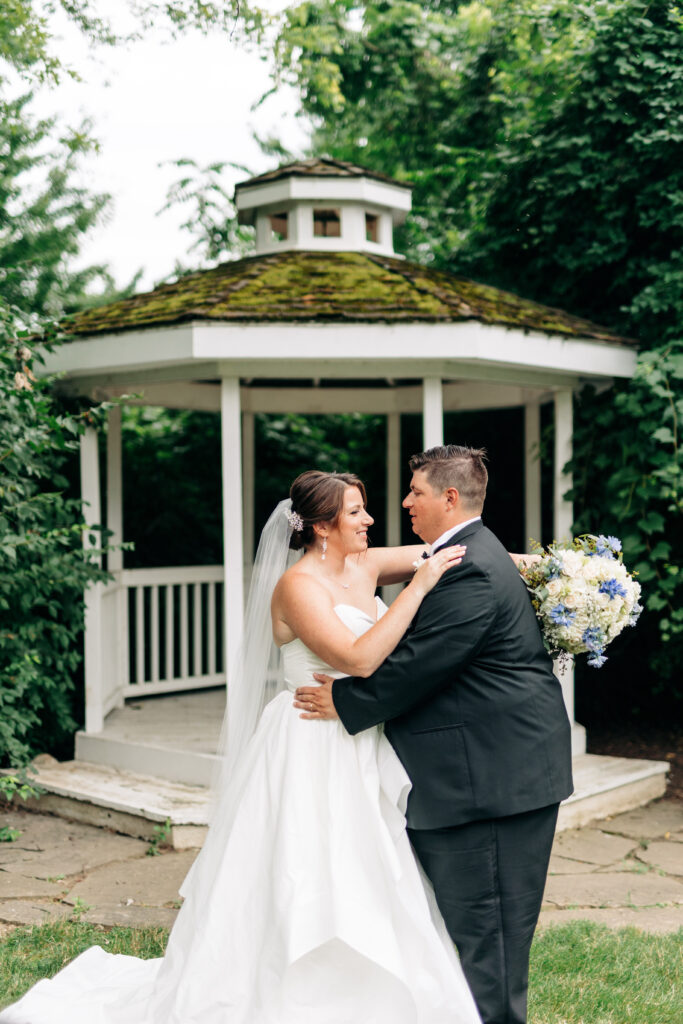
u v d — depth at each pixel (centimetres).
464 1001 239
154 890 387
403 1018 237
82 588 525
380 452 805
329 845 242
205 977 244
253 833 254
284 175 562
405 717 246
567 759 248
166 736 544
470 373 493
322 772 250
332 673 260
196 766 495
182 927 265
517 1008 239
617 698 690
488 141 853
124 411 813
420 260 994
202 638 807
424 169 927
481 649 240
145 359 475
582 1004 289
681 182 575
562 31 655
